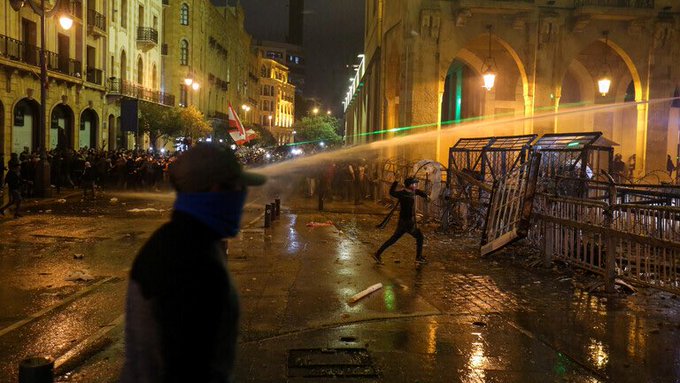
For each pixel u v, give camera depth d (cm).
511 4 2217
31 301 733
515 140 1468
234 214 182
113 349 550
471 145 1712
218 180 177
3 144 2745
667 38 2238
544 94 2262
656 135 2259
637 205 783
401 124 2320
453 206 1597
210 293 168
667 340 596
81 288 806
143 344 164
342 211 2067
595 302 761
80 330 613
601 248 870
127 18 4319
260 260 1036
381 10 3109
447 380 483
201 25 6091
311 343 572
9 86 2772
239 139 3359
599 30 2261
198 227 174
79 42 3494
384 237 1394
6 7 2756
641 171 2222
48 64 3094
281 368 503
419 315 682
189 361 164
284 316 668
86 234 1338
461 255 1136
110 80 3938
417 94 2275
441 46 2275
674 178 2220
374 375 491
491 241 1102
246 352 543
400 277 908
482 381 482
